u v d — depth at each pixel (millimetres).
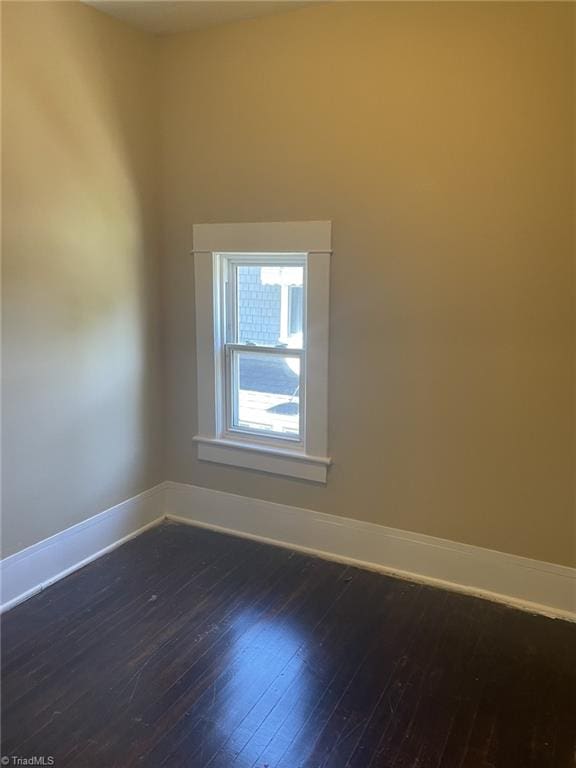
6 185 2588
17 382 2732
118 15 2980
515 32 2480
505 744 2016
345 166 2895
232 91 3109
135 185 3254
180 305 3490
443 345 2824
